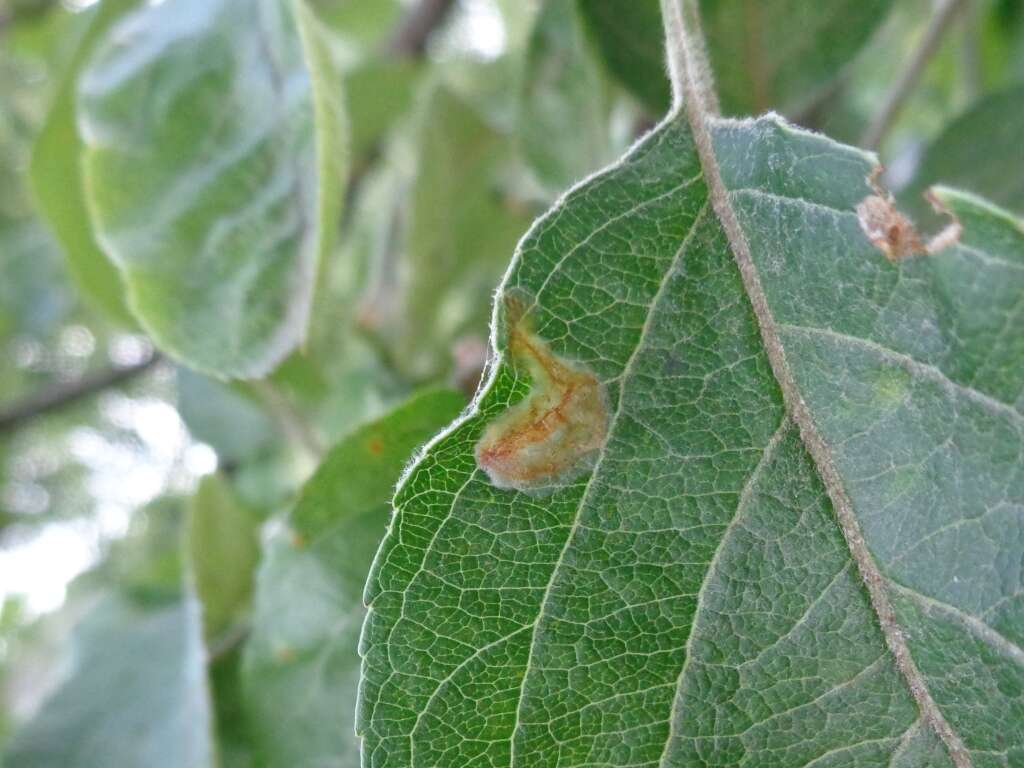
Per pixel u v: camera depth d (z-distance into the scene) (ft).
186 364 0.34
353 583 0.35
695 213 0.26
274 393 0.47
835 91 0.49
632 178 0.26
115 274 0.47
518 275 0.25
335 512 0.35
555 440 0.25
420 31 0.74
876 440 0.25
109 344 1.20
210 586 0.42
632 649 0.26
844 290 0.25
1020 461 0.24
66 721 0.46
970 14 0.53
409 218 0.51
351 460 0.33
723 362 0.25
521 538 0.25
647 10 0.38
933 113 0.64
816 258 0.25
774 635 0.26
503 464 0.25
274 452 0.52
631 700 0.26
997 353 0.24
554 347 0.25
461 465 0.25
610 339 0.25
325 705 0.35
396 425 0.33
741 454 0.25
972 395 0.25
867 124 0.53
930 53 0.44
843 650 0.26
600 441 0.25
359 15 0.92
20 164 1.06
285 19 0.34
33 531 2.26
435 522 0.25
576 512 0.25
